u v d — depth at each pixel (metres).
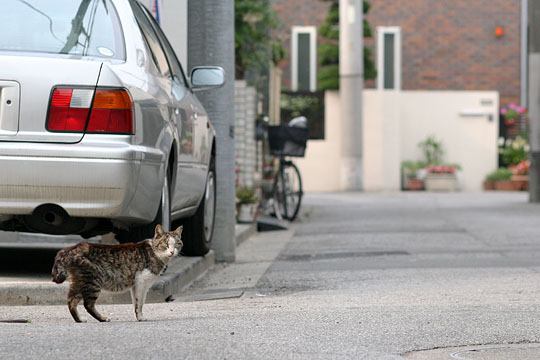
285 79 51.94
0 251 14.11
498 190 48.34
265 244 18.73
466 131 49.03
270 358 7.21
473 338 8.18
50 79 9.80
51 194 9.76
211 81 13.38
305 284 12.39
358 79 46.44
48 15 10.57
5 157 9.69
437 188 47.94
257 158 26.52
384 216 25.33
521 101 52.56
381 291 11.52
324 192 45.34
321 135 47.44
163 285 10.77
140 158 9.92
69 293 8.76
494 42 52.81
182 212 12.63
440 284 12.08
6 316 9.47
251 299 11.01
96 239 15.52
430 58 52.72
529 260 14.83
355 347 7.72
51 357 7.08
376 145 47.81
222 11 15.28
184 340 7.79
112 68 9.97
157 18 15.64
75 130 9.77
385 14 52.84
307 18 52.78
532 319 9.04
